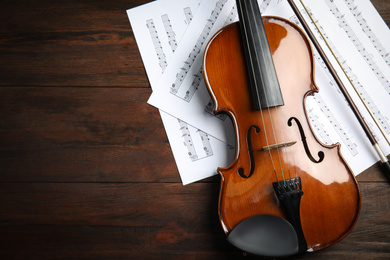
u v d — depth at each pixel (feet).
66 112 3.47
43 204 3.42
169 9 3.47
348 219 3.07
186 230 3.37
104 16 3.49
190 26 3.46
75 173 3.43
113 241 3.38
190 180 3.40
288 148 3.10
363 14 3.45
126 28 3.48
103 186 3.42
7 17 3.51
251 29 3.14
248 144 3.12
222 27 3.25
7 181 3.43
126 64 3.47
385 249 3.31
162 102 3.44
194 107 3.43
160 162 3.42
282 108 3.14
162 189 3.40
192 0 3.47
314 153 3.11
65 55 3.49
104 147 3.44
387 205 3.34
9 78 3.49
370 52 3.44
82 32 3.49
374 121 3.38
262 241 2.99
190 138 3.42
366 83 3.43
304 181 3.07
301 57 3.20
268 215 3.04
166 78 3.45
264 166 3.08
